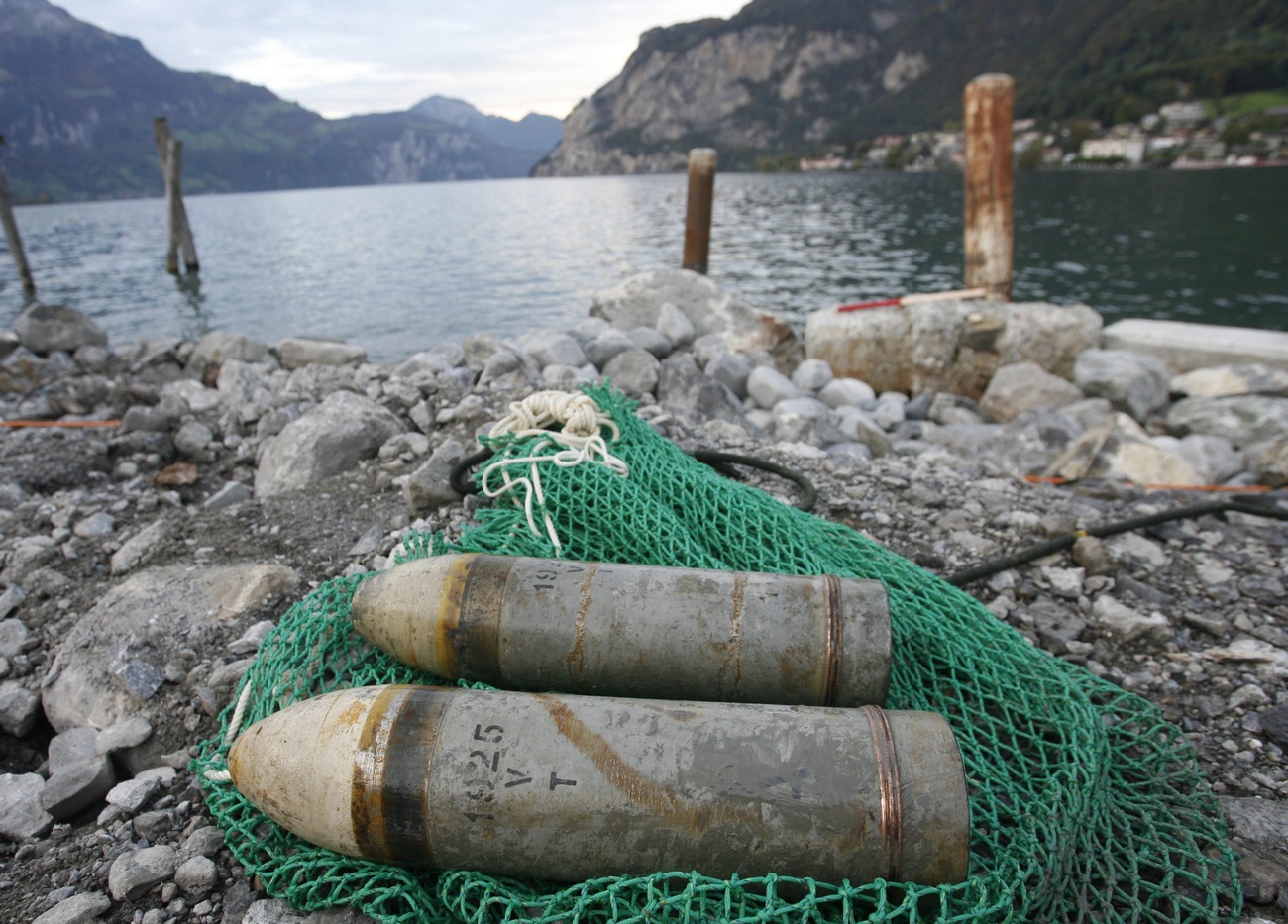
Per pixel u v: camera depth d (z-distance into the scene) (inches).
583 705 20.1
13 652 32.6
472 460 36.6
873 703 22.4
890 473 44.1
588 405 35.1
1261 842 23.2
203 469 50.1
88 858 23.5
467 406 46.6
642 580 23.8
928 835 18.2
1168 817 24.0
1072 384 69.7
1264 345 73.7
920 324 77.0
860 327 78.1
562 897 18.9
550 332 67.1
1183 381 71.7
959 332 76.8
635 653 22.8
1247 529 39.8
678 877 18.7
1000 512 40.2
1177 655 30.9
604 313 83.4
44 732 30.7
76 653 30.6
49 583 36.4
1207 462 54.5
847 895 17.6
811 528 32.6
